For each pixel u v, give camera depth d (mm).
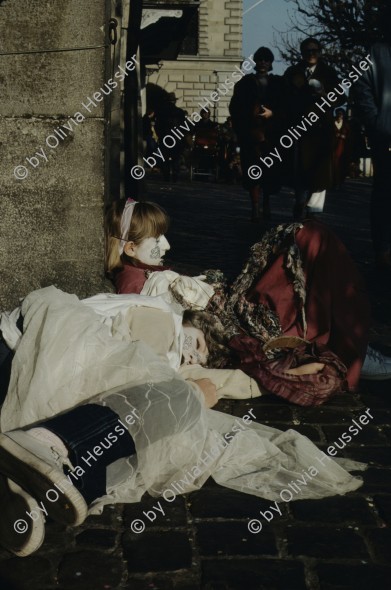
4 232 4965
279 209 14805
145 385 3469
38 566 2984
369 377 5070
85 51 4859
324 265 4945
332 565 3020
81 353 3508
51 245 4992
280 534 3225
